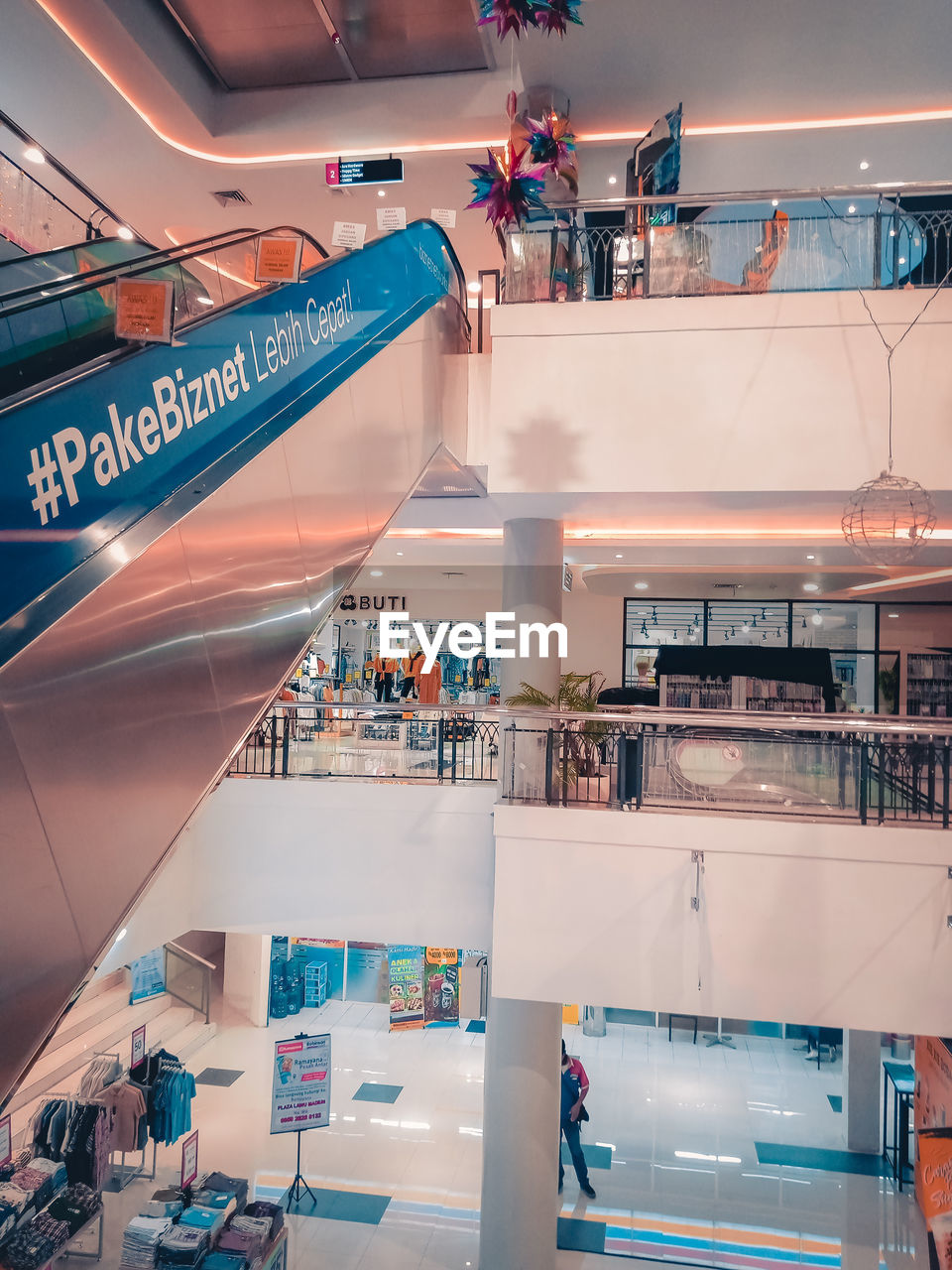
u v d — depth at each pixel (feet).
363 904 25.62
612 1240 28.94
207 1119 36.19
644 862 21.94
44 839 6.57
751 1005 21.31
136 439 9.40
